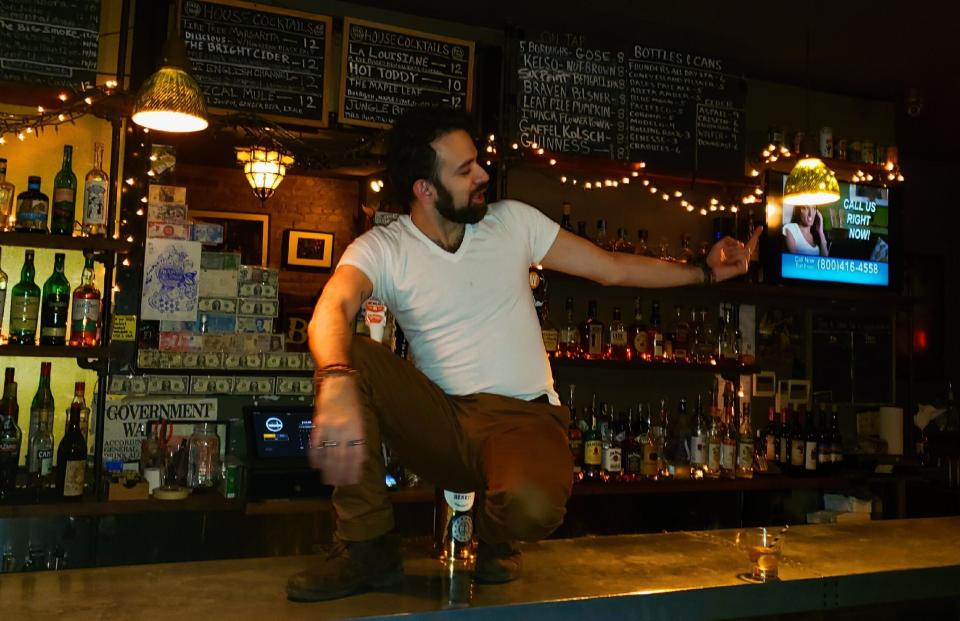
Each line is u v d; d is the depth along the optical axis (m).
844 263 4.66
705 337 4.54
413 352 1.73
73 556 3.22
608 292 4.45
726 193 4.73
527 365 1.69
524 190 4.33
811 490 4.61
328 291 1.54
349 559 1.63
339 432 1.31
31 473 3.18
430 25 4.17
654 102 4.38
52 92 3.23
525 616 1.60
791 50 4.41
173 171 3.51
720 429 4.29
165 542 3.34
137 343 3.37
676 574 1.86
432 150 1.62
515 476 1.53
